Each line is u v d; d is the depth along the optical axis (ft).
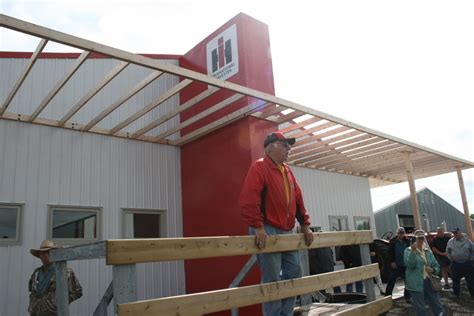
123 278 7.55
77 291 16.47
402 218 60.85
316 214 37.96
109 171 25.25
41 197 22.34
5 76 22.90
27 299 20.85
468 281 33.65
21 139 22.30
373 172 44.78
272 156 11.48
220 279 24.75
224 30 27.43
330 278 12.24
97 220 24.23
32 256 21.42
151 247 8.02
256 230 10.26
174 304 8.17
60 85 19.48
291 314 11.26
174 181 28.32
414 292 23.97
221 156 25.95
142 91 27.91
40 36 14.98
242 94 21.06
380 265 38.60
